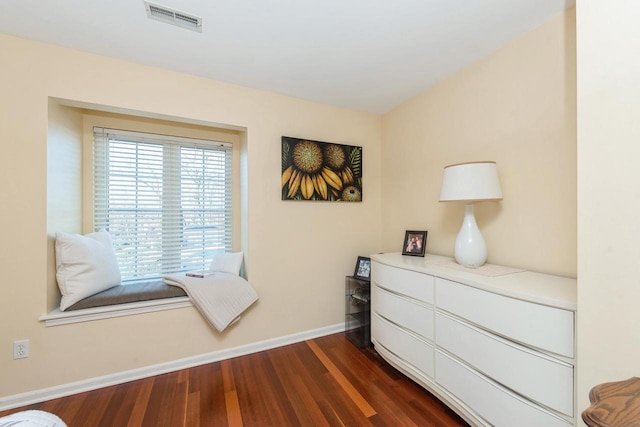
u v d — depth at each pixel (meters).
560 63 1.46
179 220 2.49
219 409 1.61
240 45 1.74
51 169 1.75
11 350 1.62
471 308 1.40
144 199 2.37
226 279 2.20
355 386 1.83
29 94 1.66
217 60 1.91
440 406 1.63
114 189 2.27
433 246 2.31
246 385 1.84
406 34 1.64
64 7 1.39
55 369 1.70
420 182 2.43
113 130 2.25
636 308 0.82
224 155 2.67
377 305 2.16
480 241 1.70
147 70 1.96
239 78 2.16
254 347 2.31
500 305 1.26
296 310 2.51
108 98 1.85
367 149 2.88
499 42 1.72
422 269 1.70
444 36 1.66
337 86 2.30
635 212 0.82
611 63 0.86
